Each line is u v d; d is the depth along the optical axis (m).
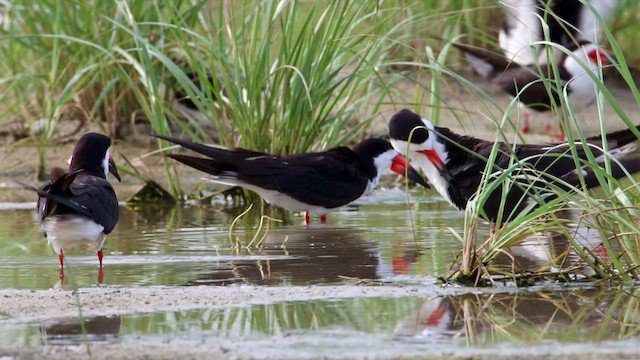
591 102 17.66
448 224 12.80
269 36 13.99
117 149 16.61
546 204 9.36
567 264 10.07
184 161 12.73
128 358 6.92
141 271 10.08
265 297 8.73
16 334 7.57
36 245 11.59
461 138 12.50
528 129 18.02
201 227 12.79
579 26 17.56
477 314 8.16
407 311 8.24
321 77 14.05
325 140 14.70
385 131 16.77
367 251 11.03
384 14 15.95
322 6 15.88
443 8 17.97
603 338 7.41
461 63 19.00
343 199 13.38
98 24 16.34
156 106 14.55
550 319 8.00
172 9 14.83
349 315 8.11
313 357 6.91
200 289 9.09
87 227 9.76
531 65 17.19
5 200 14.89
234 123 14.47
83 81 16.12
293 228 12.70
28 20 16.78
